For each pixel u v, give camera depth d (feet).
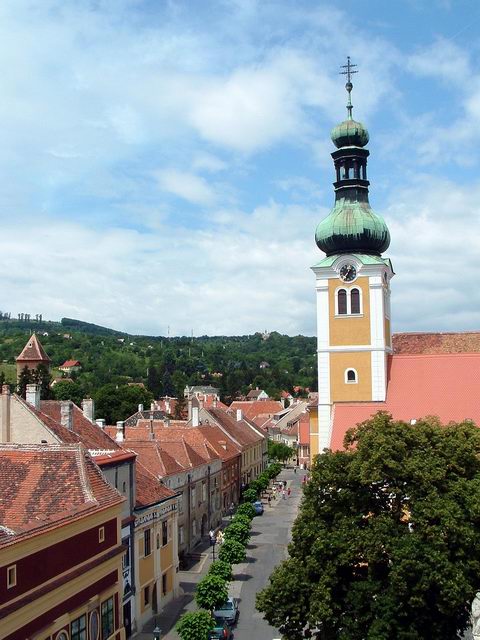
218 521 274.16
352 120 230.27
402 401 215.10
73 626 110.42
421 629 104.94
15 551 96.63
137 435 279.08
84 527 115.55
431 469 111.96
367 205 230.89
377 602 104.78
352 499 116.67
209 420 343.26
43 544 103.40
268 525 273.33
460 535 104.17
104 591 120.16
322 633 112.37
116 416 509.76
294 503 330.75
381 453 113.29
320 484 119.14
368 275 222.69
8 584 95.20
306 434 495.41
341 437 199.11
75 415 187.42
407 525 115.14
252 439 378.94
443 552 103.65
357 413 205.98
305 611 111.75
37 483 119.96
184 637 134.10
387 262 226.79
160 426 314.14
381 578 110.32
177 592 180.65
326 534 113.29
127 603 150.51
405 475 112.68
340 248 227.81
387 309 234.38
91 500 118.11
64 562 108.99
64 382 586.86
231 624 158.40
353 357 222.89
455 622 108.99
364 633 105.40
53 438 160.25
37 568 101.81
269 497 330.13
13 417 162.30
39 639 99.96
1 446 127.95
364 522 115.85
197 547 236.43
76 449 124.67
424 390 215.92
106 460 144.87
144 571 160.35
